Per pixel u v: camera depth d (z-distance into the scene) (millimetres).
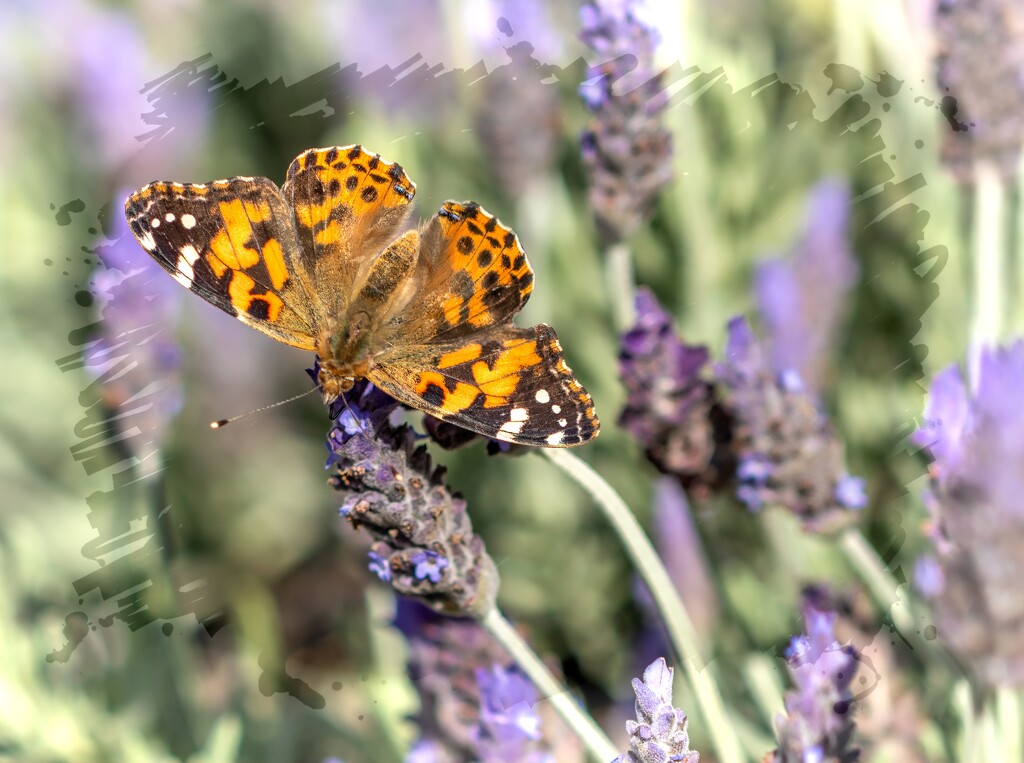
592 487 469
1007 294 534
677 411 485
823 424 482
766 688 515
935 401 462
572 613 571
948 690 502
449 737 476
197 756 541
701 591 521
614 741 556
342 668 565
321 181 479
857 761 457
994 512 457
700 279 559
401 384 463
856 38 562
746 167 559
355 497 456
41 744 538
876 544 525
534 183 559
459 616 468
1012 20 509
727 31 580
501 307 468
